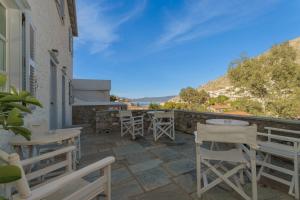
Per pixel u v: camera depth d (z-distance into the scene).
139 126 6.12
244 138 1.85
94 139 5.30
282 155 2.19
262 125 3.65
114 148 4.29
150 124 6.31
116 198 2.13
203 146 4.26
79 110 9.52
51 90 5.13
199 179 2.11
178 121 6.35
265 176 2.43
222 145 3.68
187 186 2.39
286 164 3.01
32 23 2.95
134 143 4.74
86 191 1.30
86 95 12.27
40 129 2.63
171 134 5.36
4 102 0.87
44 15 3.89
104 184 1.44
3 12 2.15
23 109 0.93
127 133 6.08
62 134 2.47
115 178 2.66
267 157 2.46
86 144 4.72
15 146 2.13
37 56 3.34
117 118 6.66
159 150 4.05
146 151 3.99
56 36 5.30
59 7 5.61
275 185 2.34
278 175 2.62
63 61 6.68
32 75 2.95
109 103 10.09
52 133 2.58
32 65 2.93
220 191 2.24
